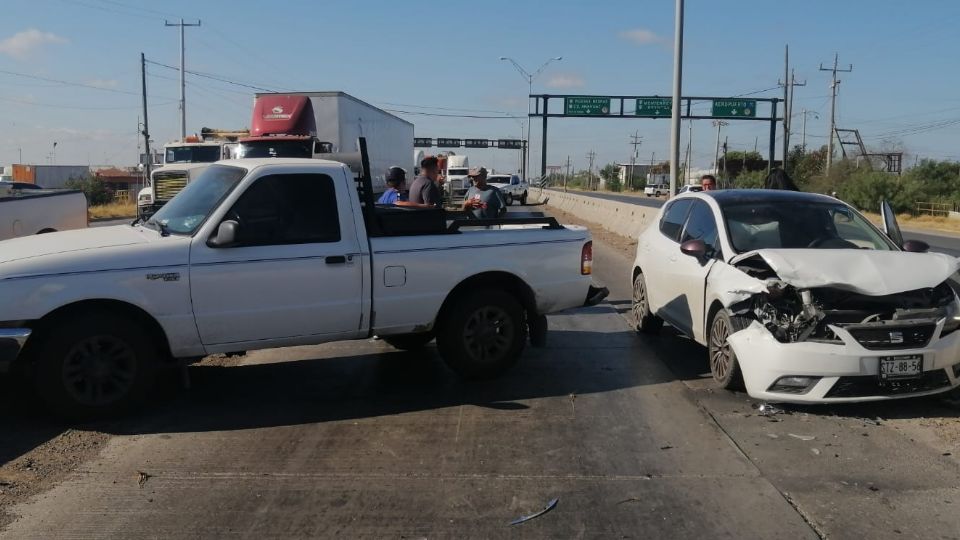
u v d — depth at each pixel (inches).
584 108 2500.0
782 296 228.7
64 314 218.7
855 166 2315.5
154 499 174.9
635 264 354.9
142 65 1760.6
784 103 2135.8
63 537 157.1
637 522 162.1
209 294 227.8
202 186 255.8
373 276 247.0
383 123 1015.0
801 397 219.5
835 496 173.3
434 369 289.1
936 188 2027.6
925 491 175.5
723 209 284.8
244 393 258.1
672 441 209.0
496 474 187.8
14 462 196.1
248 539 156.2
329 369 289.7
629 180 4781.0
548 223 285.3
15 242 238.2
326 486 181.5
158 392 259.0
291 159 255.0
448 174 2069.4
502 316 267.9
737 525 160.2
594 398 249.4
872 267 227.9
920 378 218.7
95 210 1600.6
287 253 235.8
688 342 331.6
